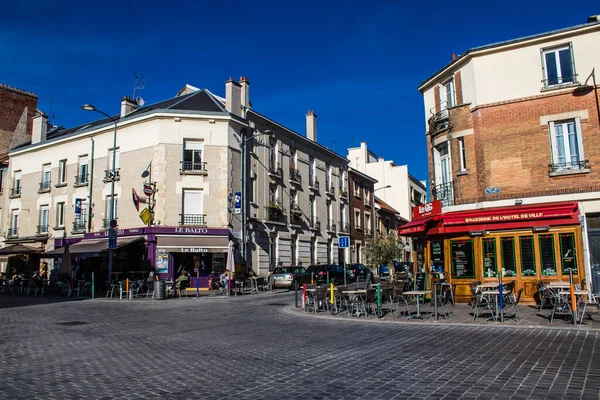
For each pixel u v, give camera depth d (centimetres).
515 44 1590
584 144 1471
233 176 2664
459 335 947
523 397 516
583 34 1511
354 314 1365
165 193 2536
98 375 640
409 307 1479
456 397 523
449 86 1817
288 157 3253
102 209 2778
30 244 3114
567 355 723
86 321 1262
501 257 1506
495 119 1605
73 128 3581
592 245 1434
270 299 2017
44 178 3181
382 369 659
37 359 750
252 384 588
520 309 1342
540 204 1488
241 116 2820
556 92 1527
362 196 4359
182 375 638
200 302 1898
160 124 2595
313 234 3450
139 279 2364
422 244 1791
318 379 609
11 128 3719
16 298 2139
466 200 1641
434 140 1812
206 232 2533
